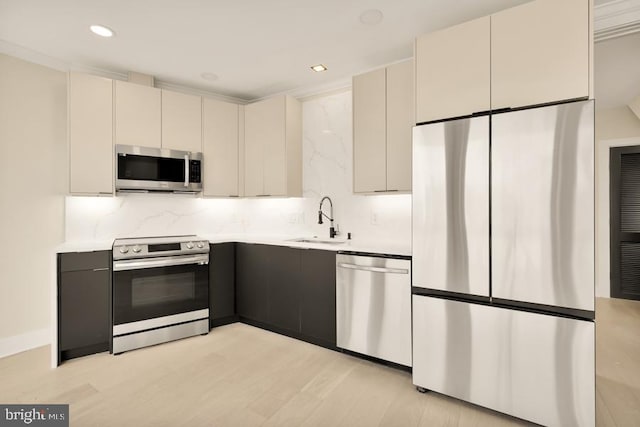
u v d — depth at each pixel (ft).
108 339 8.52
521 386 5.73
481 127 6.10
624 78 11.00
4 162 8.45
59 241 9.41
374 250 7.91
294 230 11.85
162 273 9.21
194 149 10.75
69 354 8.18
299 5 6.95
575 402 5.32
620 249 14.01
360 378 7.38
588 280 5.23
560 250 5.43
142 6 6.95
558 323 5.43
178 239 10.05
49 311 9.22
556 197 5.46
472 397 6.18
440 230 6.55
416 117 6.95
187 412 6.07
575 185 5.32
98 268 8.39
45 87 9.14
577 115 5.30
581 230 5.27
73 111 8.75
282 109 10.89
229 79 10.87
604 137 14.23
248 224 13.05
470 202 6.22
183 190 10.41
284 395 6.66
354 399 6.55
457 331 6.37
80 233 9.77
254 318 10.38
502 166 5.91
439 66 6.70
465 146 6.27
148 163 9.77
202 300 9.92
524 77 5.85
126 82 9.55
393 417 5.97
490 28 6.18
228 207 12.77
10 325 8.55
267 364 8.01
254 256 10.39
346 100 10.74
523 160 5.72
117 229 10.38
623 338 9.72
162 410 6.13
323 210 11.16
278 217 12.26
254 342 9.36
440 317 6.56
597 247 14.37
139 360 8.18
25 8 6.97
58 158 9.40
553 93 5.61
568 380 5.37
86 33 8.02
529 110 5.67
